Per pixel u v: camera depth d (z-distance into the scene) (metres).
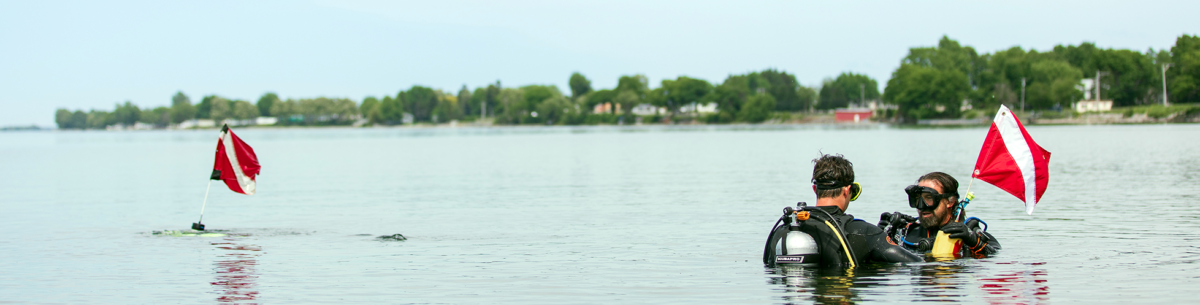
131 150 97.88
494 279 11.80
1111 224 16.73
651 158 55.19
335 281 11.85
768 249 11.38
